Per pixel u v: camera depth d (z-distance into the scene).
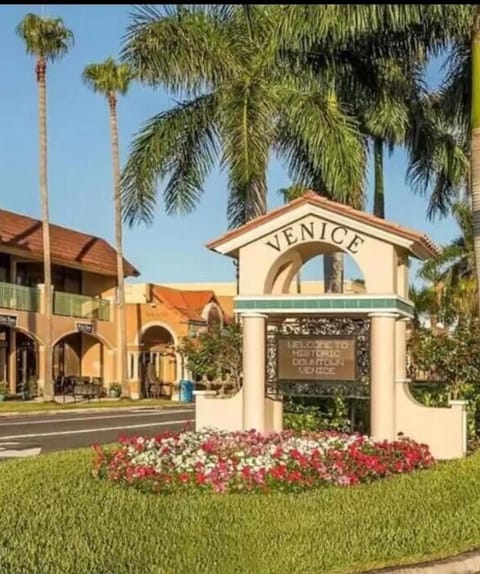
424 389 16.14
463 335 16.94
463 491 9.36
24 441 19.39
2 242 37.59
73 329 41.66
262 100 18.73
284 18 14.59
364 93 17.84
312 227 12.61
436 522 8.00
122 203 19.47
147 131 19.55
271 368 12.83
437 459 12.17
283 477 9.25
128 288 49.09
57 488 9.45
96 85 40.12
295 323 12.84
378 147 21.30
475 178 14.08
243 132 18.67
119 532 7.36
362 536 7.47
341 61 16.89
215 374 22.91
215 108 19.70
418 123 19.97
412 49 15.96
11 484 9.80
